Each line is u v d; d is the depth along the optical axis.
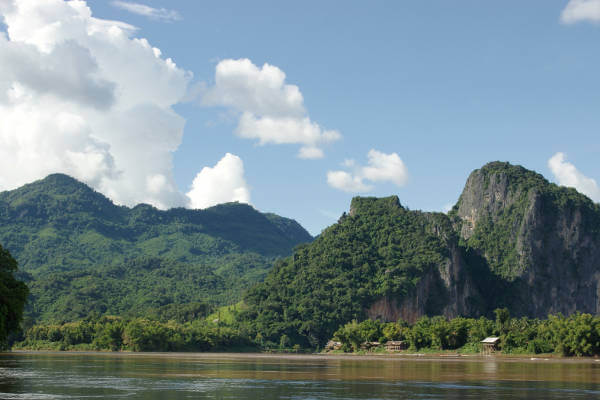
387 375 138.62
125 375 132.38
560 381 120.75
